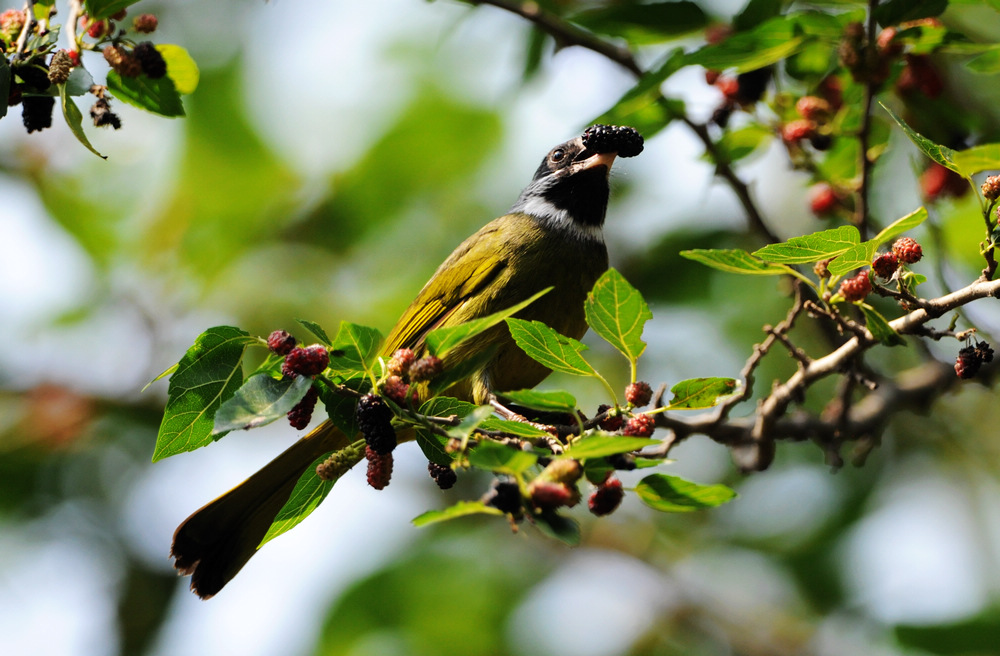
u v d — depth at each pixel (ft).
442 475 19.11
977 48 25.30
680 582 42.29
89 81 20.47
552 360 18.86
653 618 42.47
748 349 40.63
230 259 47.47
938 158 19.35
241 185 48.47
